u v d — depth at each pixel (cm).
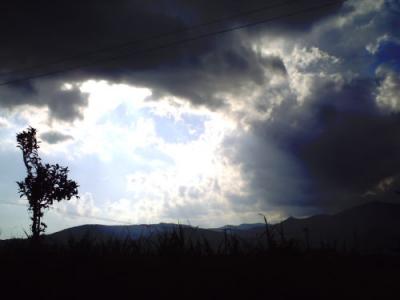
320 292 527
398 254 676
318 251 689
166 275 626
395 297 501
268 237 738
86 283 627
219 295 538
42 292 597
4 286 632
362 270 614
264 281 573
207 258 699
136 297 557
